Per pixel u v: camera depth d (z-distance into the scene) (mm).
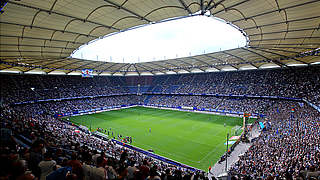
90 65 60656
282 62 51938
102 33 31312
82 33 30078
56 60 47219
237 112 60094
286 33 28609
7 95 57094
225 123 50656
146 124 51031
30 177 4441
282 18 23859
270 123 39719
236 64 58000
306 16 22453
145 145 34875
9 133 9367
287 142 25250
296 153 20625
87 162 7109
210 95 73750
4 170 4348
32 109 56969
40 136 17109
